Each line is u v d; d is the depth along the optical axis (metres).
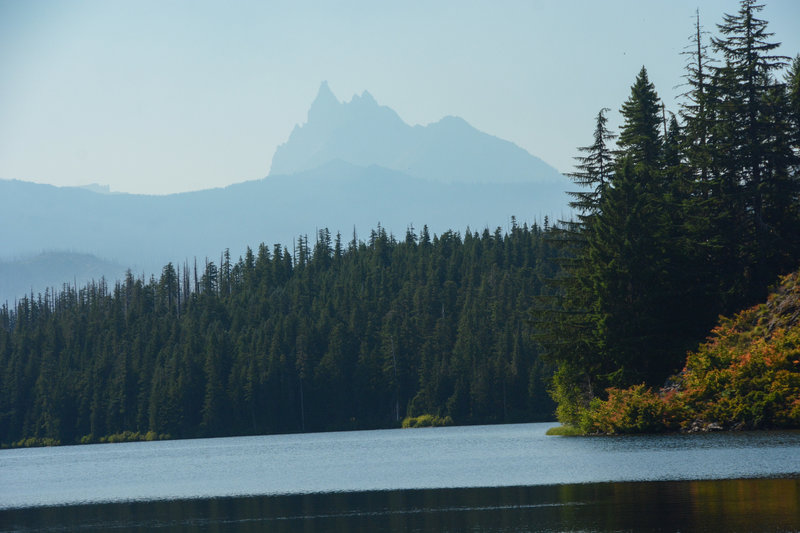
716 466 52.19
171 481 76.00
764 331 81.44
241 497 57.75
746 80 103.12
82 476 91.19
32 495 69.88
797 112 104.00
